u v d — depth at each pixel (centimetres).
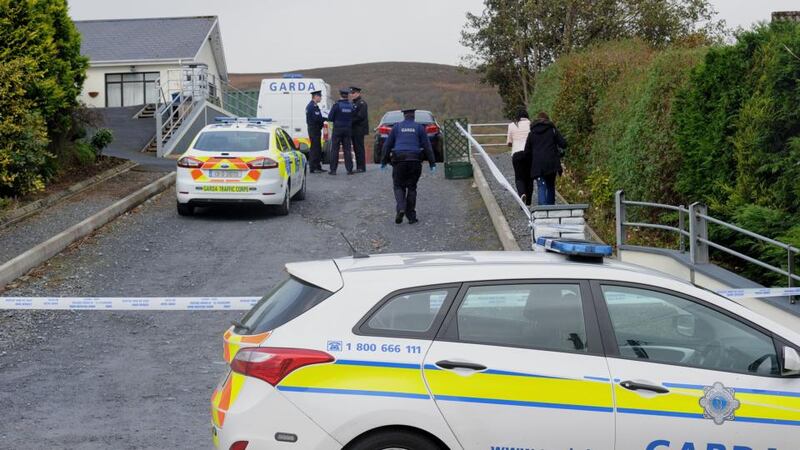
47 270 1249
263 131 1706
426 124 2583
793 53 1012
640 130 1435
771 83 1058
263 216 1691
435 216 1678
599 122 1812
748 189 1094
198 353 919
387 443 488
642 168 1431
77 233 1429
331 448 483
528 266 521
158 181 1920
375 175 2220
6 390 794
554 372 493
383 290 506
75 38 1847
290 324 503
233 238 1498
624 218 1216
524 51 3925
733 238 1164
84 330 998
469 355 493
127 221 1598
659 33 3631
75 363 880
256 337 508
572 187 1897
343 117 2230
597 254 529
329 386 487
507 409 487
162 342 959
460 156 2155
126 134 2955
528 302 511
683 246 1109
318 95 2264
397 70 11494
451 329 500
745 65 1134
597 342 504
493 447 486
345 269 527
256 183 1616
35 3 1675
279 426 486
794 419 499
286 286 537
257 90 4075
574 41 3706
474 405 486
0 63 1580
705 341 515
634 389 494
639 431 491
